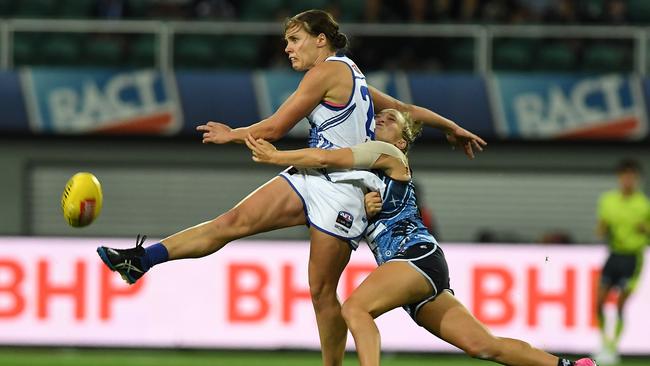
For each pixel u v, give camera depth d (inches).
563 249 1733.5
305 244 1722.4
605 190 2288.4
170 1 2345.0
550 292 1728.6
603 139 2214.6
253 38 2288.4
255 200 970.7
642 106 2190.0
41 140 2258.9
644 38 2222.0
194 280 1723.7
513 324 1721.2
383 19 2274.9
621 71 2277.3
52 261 1715.1
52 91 2182.6
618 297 1736.0
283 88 2172.7
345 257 986.1
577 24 2269.9
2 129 2183.8
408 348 1724.9
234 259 1722.4
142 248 951.0
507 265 1724.9
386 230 968.3
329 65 959.6
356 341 911.0
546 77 2196.1
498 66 2285.9
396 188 971.9
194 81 2185.0
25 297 1713.8
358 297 928.3
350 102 964.0
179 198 2289.6
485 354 958.4
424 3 2274.9
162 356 1680.6
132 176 2282.2
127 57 2281.0
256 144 931.3
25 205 2261.3
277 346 1712.6
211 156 2284.7
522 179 2298.2
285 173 987.9
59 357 1659.7
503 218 2305.6
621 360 1744.6
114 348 1713.8
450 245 1723.7
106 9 2321.6
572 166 2287.2
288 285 1715.1
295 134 2177.7
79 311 1713.8
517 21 2276.1
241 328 1716.3
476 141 1093.1
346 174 967.6
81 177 978.1
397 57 2234.3
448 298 967.0
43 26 2225.6
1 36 2197.3
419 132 1055.6
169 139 2269.9
